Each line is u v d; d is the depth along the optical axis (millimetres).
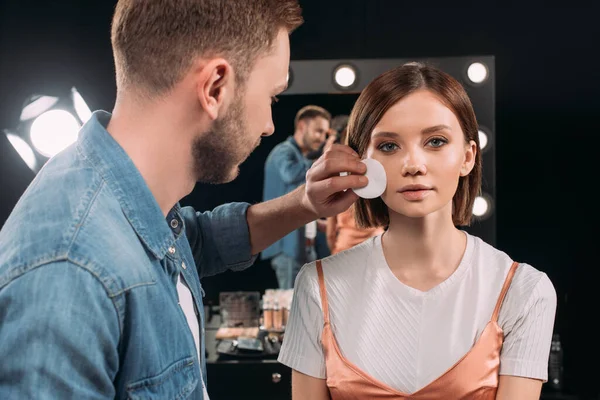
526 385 1086
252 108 999
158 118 966
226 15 941
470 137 1165
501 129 3701
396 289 1161
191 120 968
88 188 907
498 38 3654
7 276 832
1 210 3293
